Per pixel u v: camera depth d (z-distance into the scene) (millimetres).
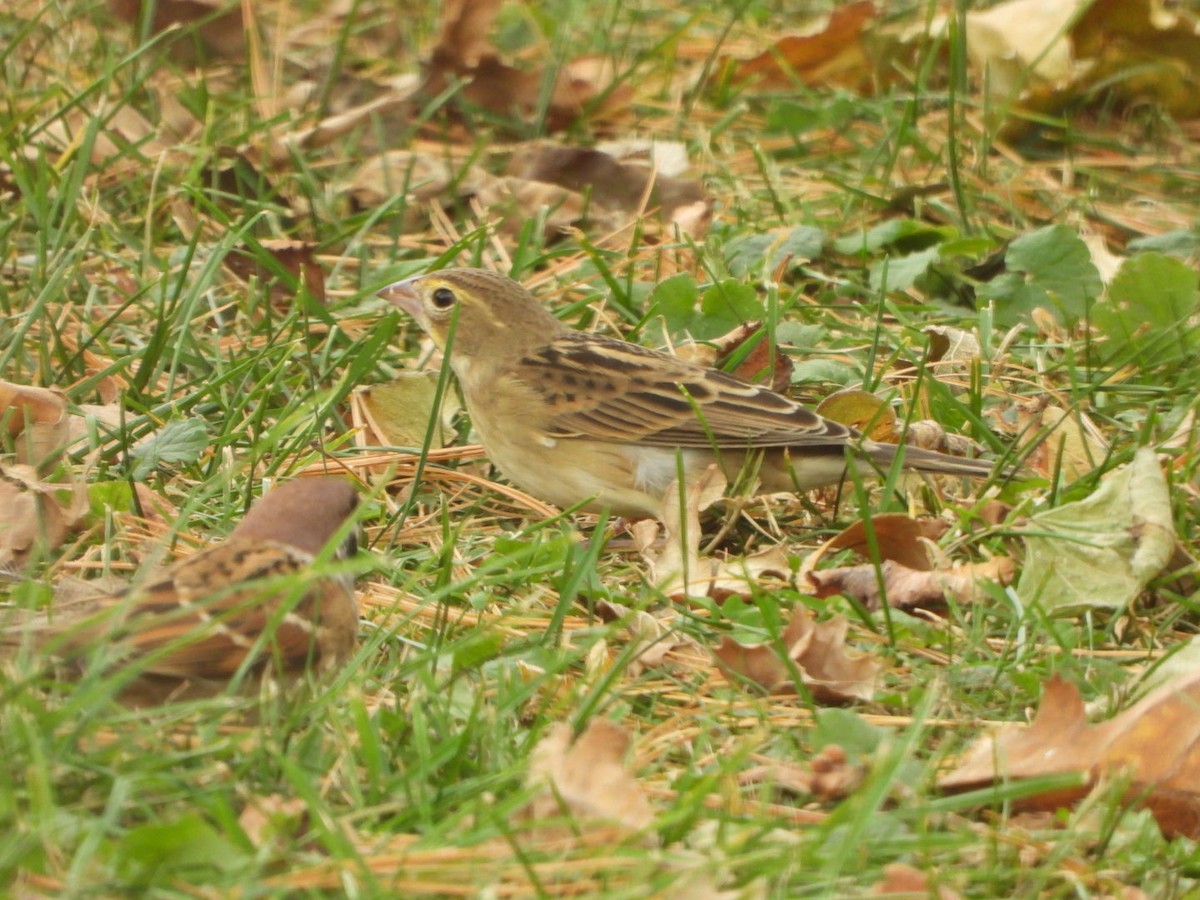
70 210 13305
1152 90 17859
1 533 9773
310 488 8227
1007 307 13742
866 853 6754
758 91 18500
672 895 6262
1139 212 16125
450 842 6590
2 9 18172
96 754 6625
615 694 8414
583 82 17375
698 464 11281
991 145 16875
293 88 17422
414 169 15922
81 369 12211
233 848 6234
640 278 14555
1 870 5773
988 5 19625
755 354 12445
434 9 19844
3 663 7324
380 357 12258
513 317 11719
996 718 8500
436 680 8312
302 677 7621
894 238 14633
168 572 7602
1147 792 7371
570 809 6938
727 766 6996
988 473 10656
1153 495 9727
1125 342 12961
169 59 17734
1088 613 9430
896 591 9734
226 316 13570
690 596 9836
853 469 9242
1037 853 7137
